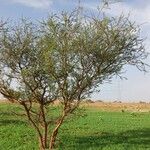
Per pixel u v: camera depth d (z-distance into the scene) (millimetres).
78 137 34562
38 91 27547
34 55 27156
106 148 29312
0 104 62156
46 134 28672
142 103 87312
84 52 26969
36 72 26812
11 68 27516
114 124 45219
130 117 55500
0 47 27375
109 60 27453
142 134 37125
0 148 29984
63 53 26703
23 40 27203
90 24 27391
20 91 27656
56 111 51688
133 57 28125
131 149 29125
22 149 29547
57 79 27078
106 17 27562
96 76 27547
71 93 27484
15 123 41438
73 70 27125
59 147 29609
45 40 26891
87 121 47250
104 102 86875
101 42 27359
